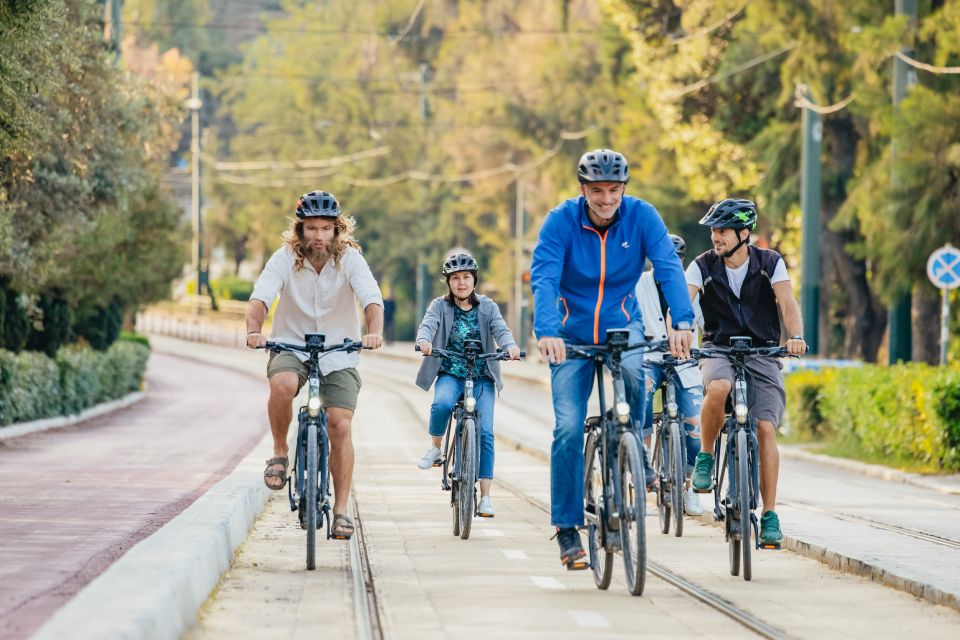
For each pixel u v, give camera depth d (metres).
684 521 36.22
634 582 23.08
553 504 23.88
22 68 39.03
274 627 20.14
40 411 74.44
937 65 72.62
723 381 26.17
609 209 23.02
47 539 27.75
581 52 179.38
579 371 23.94
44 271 61.22
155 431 73.25
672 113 117.88
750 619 21.44
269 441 56.88
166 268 97.75
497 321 33.00
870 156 95.62
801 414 68.88
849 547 28.25
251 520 33.62
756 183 113.38
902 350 72.00
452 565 27.20
